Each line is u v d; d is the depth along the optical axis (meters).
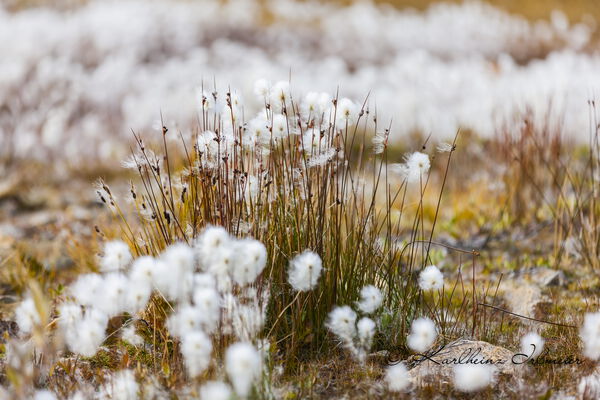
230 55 11.95
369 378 3.30
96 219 6.01
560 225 5.19
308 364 3.40
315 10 18.50
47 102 9.38
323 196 3.69
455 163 7.04
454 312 4.10
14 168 7.79
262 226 3.53
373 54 13.80
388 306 3.66
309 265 3.04
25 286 4.66
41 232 5.89
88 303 3.39
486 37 15.33
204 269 3.23
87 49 12.41
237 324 3.06
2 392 3.05
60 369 3.46
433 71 9.96
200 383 3.01
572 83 8.05
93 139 8.48
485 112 7.43
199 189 3.96
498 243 5.43
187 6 16.38
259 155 3.66
